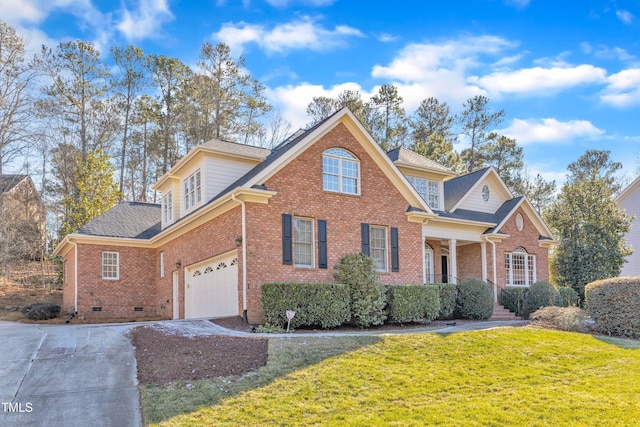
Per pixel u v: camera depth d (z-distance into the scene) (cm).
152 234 2603
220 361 1066
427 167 2497
